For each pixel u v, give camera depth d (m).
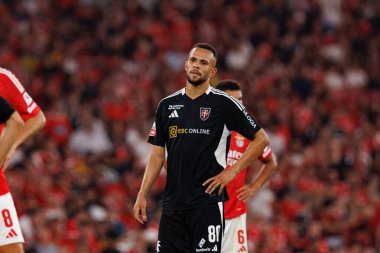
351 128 77.12
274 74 83.44
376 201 61.28
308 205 58.88
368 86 88.38
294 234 54.12
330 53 91.00
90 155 62.75
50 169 57.09
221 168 26.09
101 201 52.88
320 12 94.81
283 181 63.22
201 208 25.84
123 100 70.81
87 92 71.88
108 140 66.62
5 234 25.05
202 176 25.91
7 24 79.81
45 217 48.12
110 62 78.94
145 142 66.56
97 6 85.12
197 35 86.56
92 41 81.69
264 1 92.81
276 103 77.81
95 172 59.44
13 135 24.11
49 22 81.81
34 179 53.03
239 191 28.95
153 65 79.44
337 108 80.69
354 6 96.81
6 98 27.14
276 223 55.69
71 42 80.62
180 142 26.02
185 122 26.03
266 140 26.41
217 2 90.81
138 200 26.39
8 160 25.48
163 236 26.27
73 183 55.19
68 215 49.78
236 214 29.69
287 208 59.31
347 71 88.25
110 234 48.59
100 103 70.62
